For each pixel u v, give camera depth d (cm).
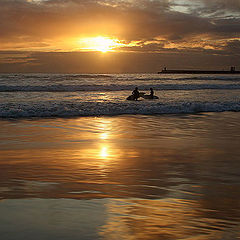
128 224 327
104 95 2627
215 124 1230
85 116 1460
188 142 867
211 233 309
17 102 1944
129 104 1836
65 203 388
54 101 2031
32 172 546
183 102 1947
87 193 433
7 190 439
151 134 1002
